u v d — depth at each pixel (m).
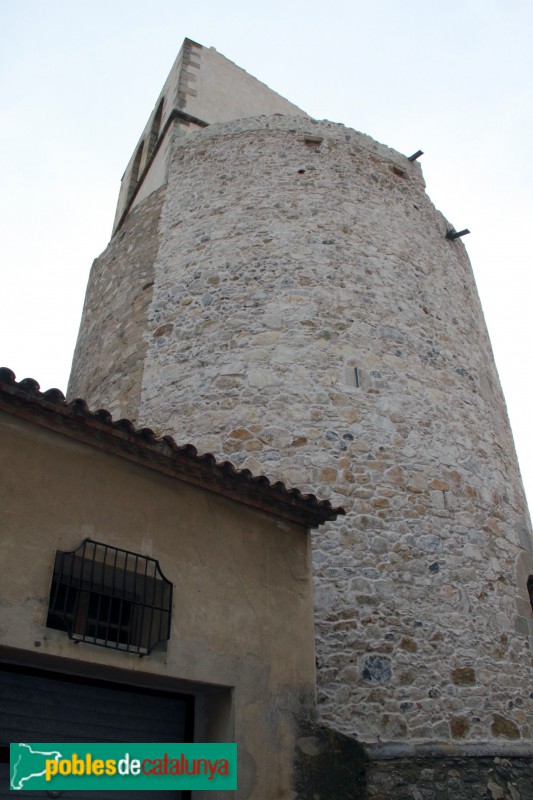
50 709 5.26
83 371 12.84
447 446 10.30
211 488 6.26
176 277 11.88
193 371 10.48
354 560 8.63
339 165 13.41
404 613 8.44
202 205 12.80
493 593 9.23
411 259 12.50
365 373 10.38
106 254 14.48
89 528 5.41
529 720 8.46
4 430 5.27
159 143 16.17
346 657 7.95
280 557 6.50
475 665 8.44
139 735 5.59
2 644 4.66
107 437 5.70
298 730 5.79
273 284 11.16
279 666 5.96
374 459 9.55
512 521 10.46
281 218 12.20
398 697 7.84
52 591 5.06
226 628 5.81
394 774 7.23
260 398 9.89
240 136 13.85
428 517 9.36
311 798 5.51
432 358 11.26
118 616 5.38
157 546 5.73
